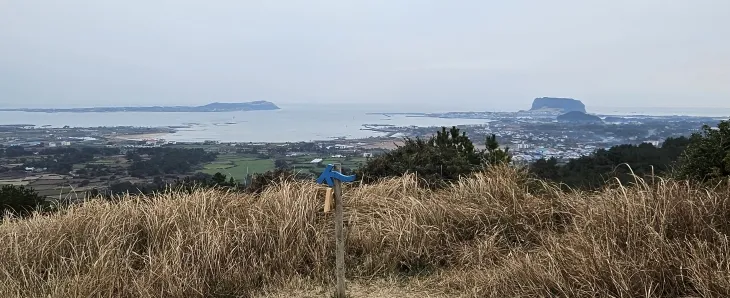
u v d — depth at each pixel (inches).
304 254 198.4
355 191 250.2
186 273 171.6
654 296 135.9
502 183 229.6
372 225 212.1
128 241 196.2
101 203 224.5
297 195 224.2
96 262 169.5
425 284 180.1
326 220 212.7
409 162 302.2
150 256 178.5
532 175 251.6
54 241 192.2
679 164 231.6
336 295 173.8
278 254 192.7
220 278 178.2
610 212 169.8
